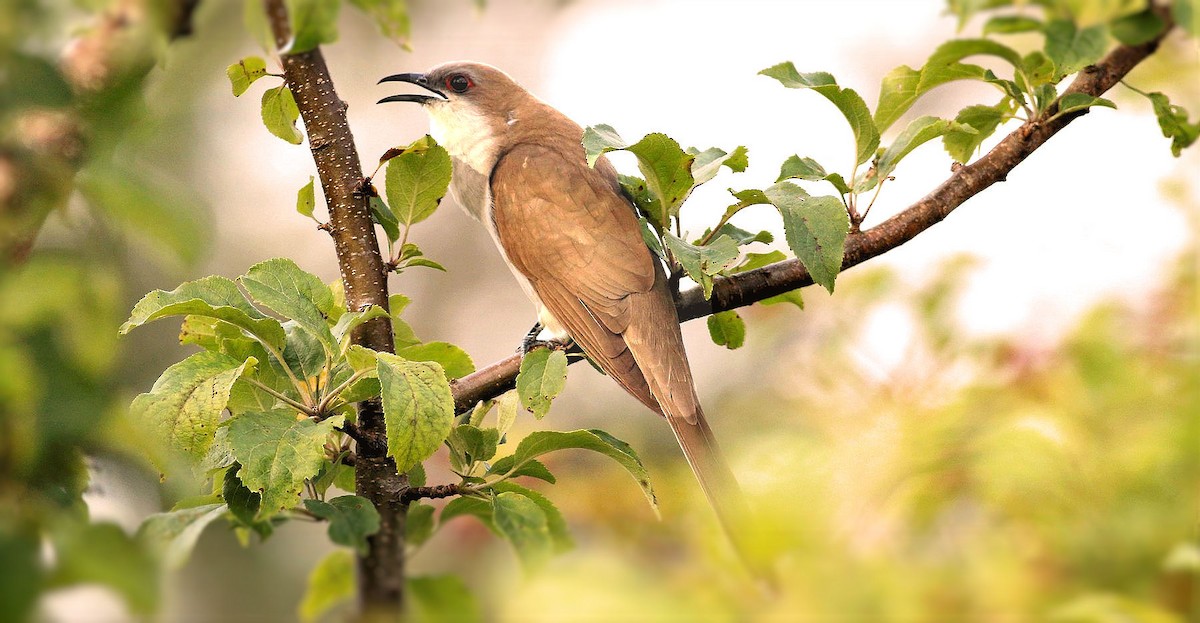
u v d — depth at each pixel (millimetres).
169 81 4512
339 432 5973
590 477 8086
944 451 5820
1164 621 4270
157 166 4230
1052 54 5457
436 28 19578
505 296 19016
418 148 6395
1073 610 4258
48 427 3861
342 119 6617
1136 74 8273
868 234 6965
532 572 5215
